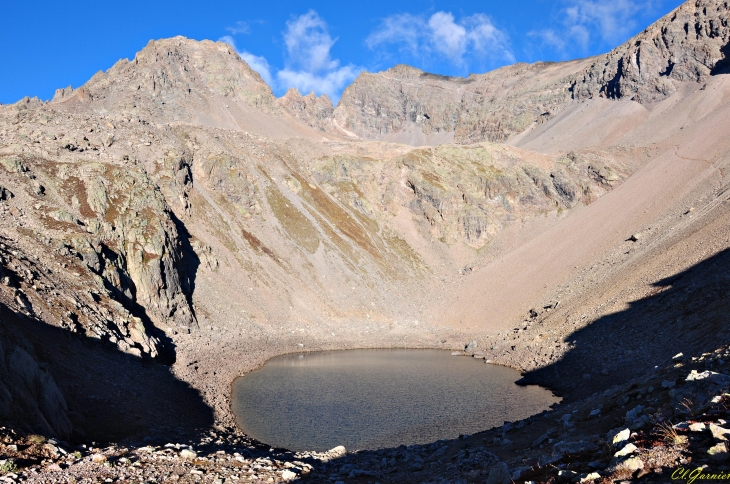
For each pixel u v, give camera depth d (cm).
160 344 6044
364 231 13075
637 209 11375
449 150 15638
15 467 1675
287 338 8744
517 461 1802
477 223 13625
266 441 3609
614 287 7381
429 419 4216
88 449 2142
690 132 14750
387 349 8506
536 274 10750
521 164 15100
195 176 11875
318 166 14550
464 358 7594
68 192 7925
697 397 1452
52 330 4025
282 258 10950
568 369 5525
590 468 1266
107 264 6738
